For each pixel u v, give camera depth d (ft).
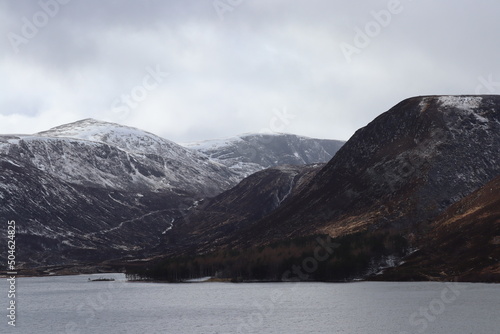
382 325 511.40
